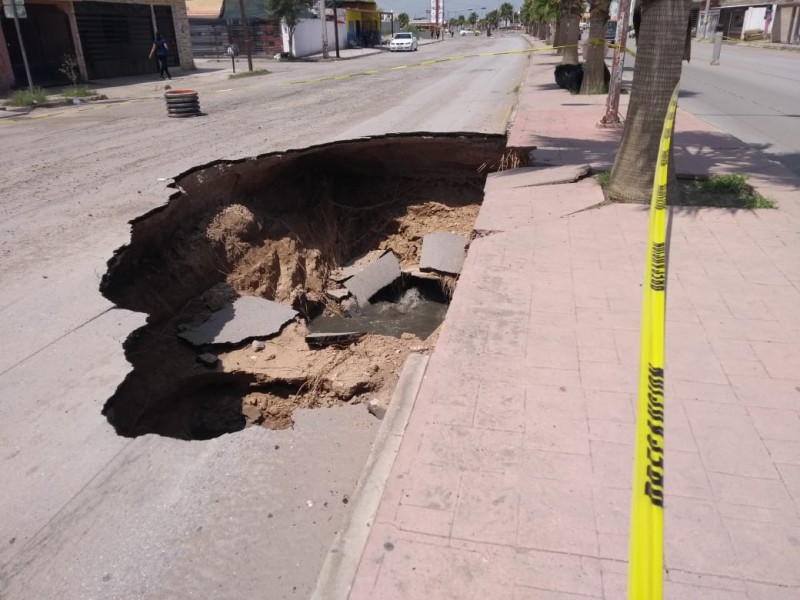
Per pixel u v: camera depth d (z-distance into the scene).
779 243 6.14
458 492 3.17
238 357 6.41
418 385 4.22
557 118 13.37
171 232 7.52
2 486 3.32
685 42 6.94
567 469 3.30
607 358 4.28
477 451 3.45
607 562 2.76
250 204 9.13
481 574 2.73
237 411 6.00
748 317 4.75
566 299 5.14
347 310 8.93
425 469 3.33
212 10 37.78
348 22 47.44
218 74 26.39
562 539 2.88
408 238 10.81
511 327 4.72
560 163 9.44
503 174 9.18
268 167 9.57
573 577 2.70
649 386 2.57
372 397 5.86
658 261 4.14
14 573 2.85
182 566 2.95
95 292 5.35
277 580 2.92
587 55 17.41
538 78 22.44
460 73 25.33
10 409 3.90
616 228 6.68
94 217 7.00
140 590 2.81
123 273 6.34
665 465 3.29
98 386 4.13
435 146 11.20
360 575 2.74
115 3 23.39
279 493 3.46
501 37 85.56
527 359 4.29
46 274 5.68
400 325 8.51
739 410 3.70
